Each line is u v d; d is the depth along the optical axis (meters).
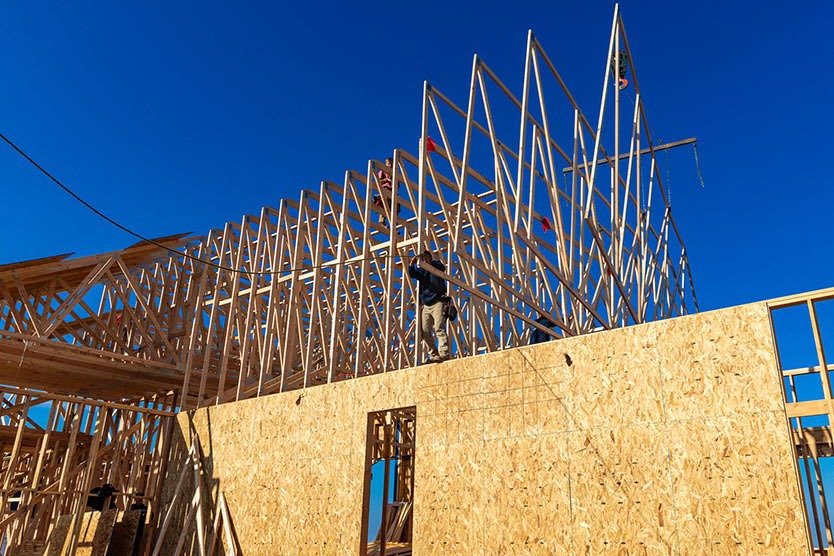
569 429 7.23
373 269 15.70
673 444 6.48
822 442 8.86
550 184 11.09
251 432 10.80
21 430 11.41
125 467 16.09
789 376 8.60
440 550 7.73
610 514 6.66
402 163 12.07
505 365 8.02
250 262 15.18
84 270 14.30
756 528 5.79
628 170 13.11
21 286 12.59
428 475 8.17
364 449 9.13
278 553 9.54
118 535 10.91
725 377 6.38
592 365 7.30
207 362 13.12
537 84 11.09
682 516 6.21
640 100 14.28
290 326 12.11
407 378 8.96
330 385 9.96
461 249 8.92
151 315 14.32
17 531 13.05
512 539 7.23
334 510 9.12
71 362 12.64
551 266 9.80
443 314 9.88
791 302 6.22
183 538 10.60
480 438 7.91
